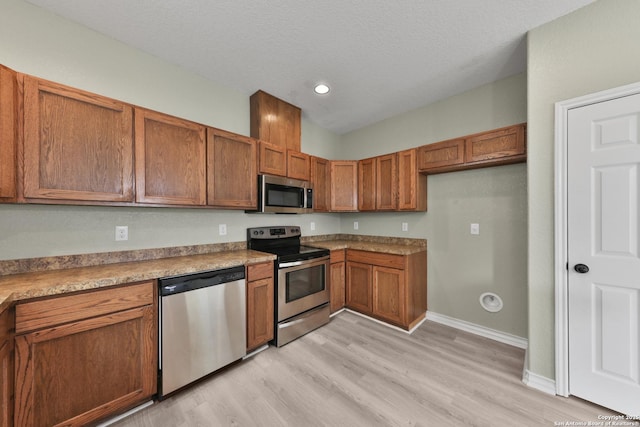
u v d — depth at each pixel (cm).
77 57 169
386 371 188
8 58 147
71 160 142
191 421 142
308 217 341
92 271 153
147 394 150
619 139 142
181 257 208
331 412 149
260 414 147
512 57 203
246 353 201
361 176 321
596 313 150
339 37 180
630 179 140
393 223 321
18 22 150
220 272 183
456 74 228
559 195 159
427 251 288
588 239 151
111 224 182
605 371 148
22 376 113
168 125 182
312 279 260
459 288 264
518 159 212
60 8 156
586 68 152
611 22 144
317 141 355
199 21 165
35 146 130
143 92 197
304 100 278
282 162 266
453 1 148
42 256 156
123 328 142
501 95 236
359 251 292
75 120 143
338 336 244
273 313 224
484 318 247
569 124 156
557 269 160
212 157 206
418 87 251
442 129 276
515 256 230
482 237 249
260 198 245
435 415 146
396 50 194
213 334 178
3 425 105
